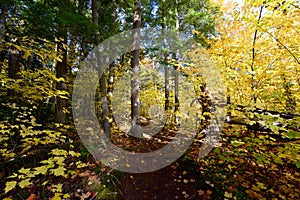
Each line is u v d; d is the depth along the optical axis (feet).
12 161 9.55
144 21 27.27
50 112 17.81
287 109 10.46
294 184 7.95
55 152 7.80
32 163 9.92
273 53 10.08
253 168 9.43
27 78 11.98
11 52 12.21
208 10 20.47
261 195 7.77
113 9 23.68
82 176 9.70
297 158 6.79
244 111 8.72
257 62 10.65
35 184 8.62
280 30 9.17
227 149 9.52
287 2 7.43
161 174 10.81
